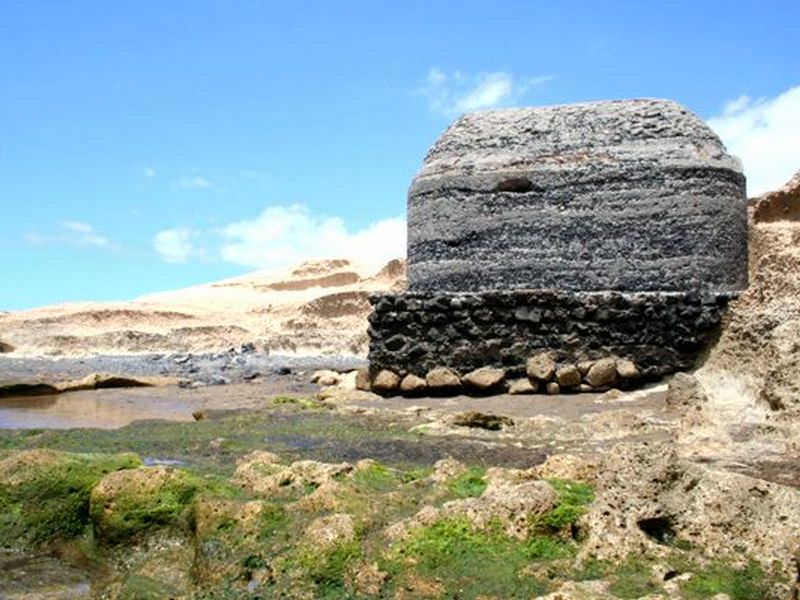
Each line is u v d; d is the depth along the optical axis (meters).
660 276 15.30
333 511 6.26
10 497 7.52
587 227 15.62
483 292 14.88
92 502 7.19
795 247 13.88
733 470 7.90
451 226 16.41
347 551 5.71
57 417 14.62
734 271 15.70
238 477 7.71
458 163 16.58
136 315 49.12
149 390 19.88
